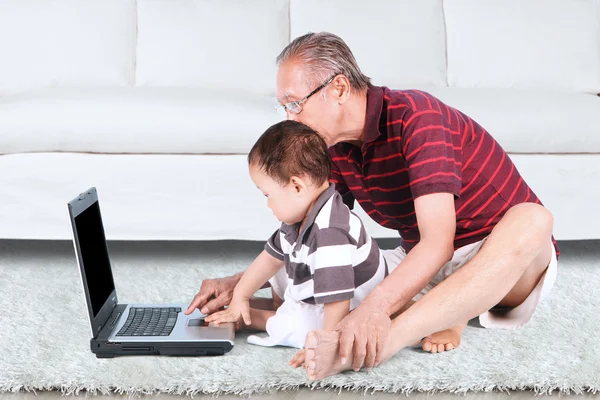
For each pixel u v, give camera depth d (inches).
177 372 60.9
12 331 70.3
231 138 94.3
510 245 60.6
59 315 75.1
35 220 94.3
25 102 95.3
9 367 61.7
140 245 104.2
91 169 94.0
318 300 61.1
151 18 116.3
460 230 68.2
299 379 59.5
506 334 70.4
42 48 113.0
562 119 97.3
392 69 116.5
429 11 119.5
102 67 113.7
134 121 93.4
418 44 117.7
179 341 63.7
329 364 57.1
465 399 58.1
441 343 65.8
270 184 61.9
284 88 62.1
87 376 60.0
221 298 70.4
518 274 61.5
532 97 102.3
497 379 60.1
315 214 62.2
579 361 64.2
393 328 58.7
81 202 65.9
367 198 70.4
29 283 86.0
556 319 74.9
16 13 113.8
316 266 61.4
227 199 95.2
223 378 59.6
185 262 95.7
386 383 58.9
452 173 61.2
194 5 117.0
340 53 61.7
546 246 64.6
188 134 93.7
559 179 97.1
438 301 59.7
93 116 93.4
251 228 96.0
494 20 119.5
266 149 61.5
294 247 63.5
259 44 115.8
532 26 119.0
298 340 65.6
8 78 112.0
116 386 58.8
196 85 114.3
